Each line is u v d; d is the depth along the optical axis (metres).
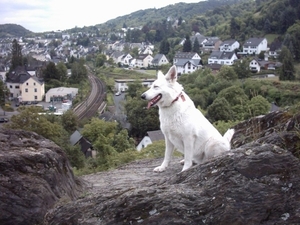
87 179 7.61
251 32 113.88
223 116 33.78
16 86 70.81
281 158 3.80
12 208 4.56
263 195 3.55
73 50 178.75
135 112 43.31
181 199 3.73
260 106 31.14
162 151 15.07
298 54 77.62
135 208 3.76
